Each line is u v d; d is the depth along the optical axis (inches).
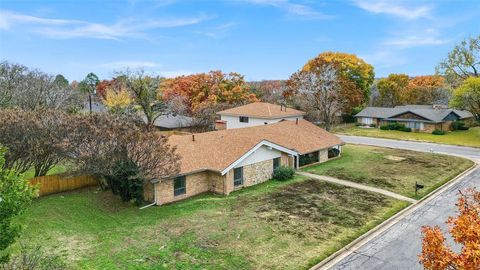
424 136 2018.9
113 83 2165.4
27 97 1576.0
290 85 2440.9
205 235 659.4
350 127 2463.1
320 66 2306.8
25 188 384.5
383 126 2297.0
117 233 661.9
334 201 869.8
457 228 289.9
